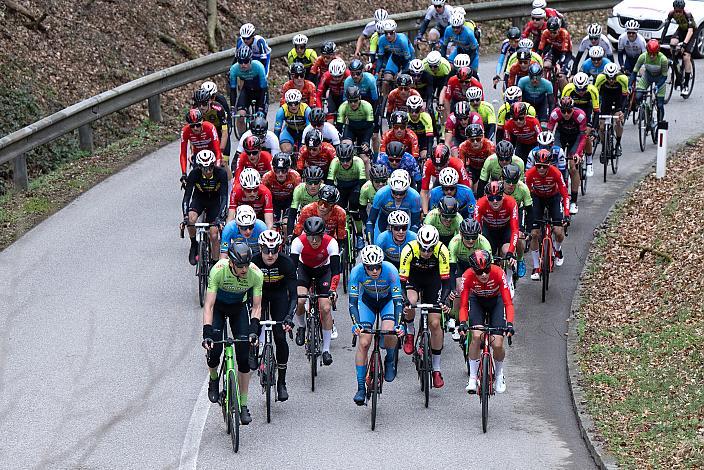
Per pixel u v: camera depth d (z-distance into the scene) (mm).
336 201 24297
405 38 42156
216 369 20344
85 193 34781
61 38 43406
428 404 21422
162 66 46031
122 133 41969
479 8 55375
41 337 23734
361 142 33875
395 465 18547
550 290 27812
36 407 20422
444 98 36188
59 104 40438
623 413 20203
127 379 21859
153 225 31703
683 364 21781
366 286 21469
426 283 22422
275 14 53594
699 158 36438
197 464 18594
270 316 21734
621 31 51719
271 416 20828
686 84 45688
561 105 32312
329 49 39625
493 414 20922
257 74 36531
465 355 22578
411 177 30250
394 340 21391
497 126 34562
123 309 25516
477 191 29859
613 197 34719
